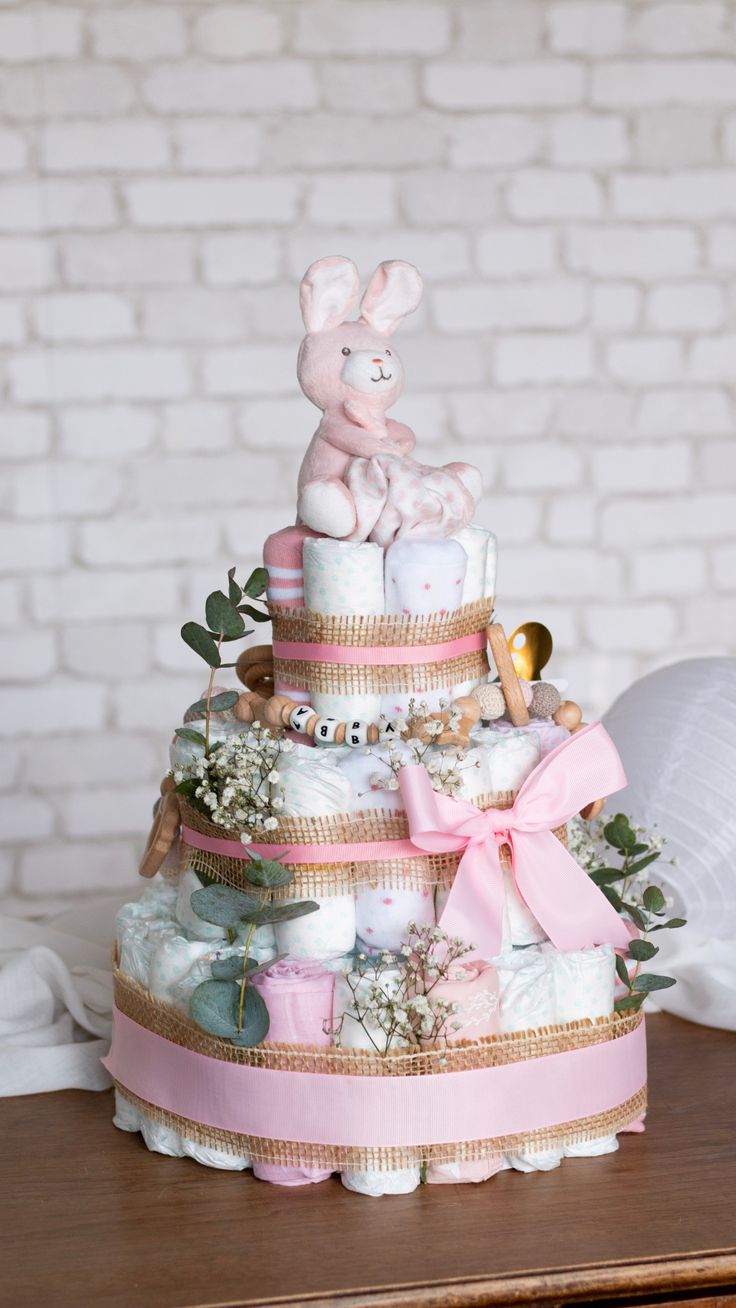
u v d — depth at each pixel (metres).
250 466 2.52
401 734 0.98
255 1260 0.86
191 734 1.04
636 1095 1.01
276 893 0.97
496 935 0.95
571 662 2.64
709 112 2.53
